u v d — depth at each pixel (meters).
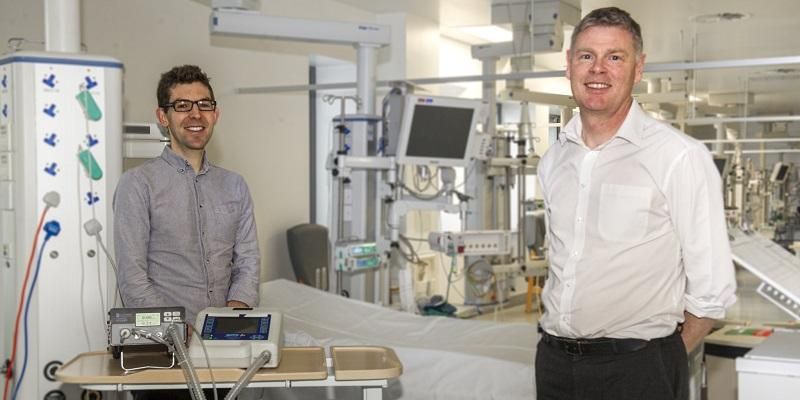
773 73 10.03
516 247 6.70
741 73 10.05
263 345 2.20
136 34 5.21
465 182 6.70
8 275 2.96
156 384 2.14
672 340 2.04
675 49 9.29
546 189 2.20
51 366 2.91
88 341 2.97
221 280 2.74
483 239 5.93
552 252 2.18
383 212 5.63
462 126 5.51
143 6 5.26
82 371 2.14
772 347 2.37
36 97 2.89
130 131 3.44
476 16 7.75
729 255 1.97
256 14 5.00
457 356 3.62
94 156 2.98
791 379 2.17
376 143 5.58
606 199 2.02
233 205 2.79
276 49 6.57
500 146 6.99
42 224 2.90
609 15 1.98
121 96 3.05
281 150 6.67
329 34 5.25
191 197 2.67
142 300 2.47
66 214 2.94
